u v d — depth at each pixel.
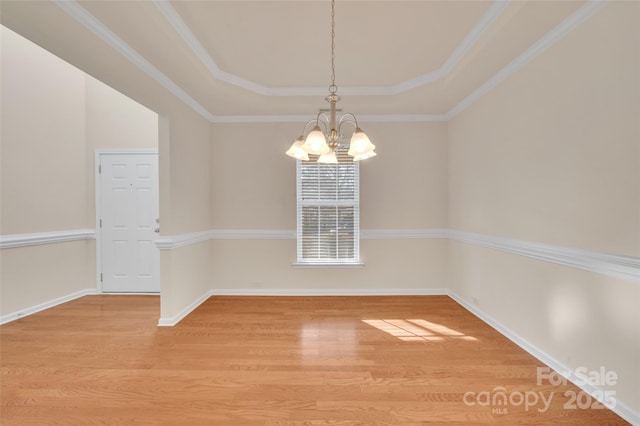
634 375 1.75
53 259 4.00
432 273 4.38
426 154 4.35
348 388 2.14
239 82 3.52
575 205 2.13
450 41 2.76
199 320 3.43
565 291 2.23
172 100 3.32
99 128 4.52
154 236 4.51
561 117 2.25
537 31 2.29
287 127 4.38
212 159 4.37
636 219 1.74
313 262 4.38
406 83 3.60
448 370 2.36
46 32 2.11
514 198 2.81
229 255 4.40
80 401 1.99
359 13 2.35
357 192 4.39
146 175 4.52
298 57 3.04
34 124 3.79
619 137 1.82
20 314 3.54
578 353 2.12
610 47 1.87
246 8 2.28
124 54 2.43
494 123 3.13
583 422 1.79
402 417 1.85
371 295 4.37
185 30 2.52
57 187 4.09
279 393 2.08
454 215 4.13
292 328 3.19
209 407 1.94
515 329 2.82
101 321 3.41
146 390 2.11
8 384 2.18
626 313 1.80
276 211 4.39
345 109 4.09
